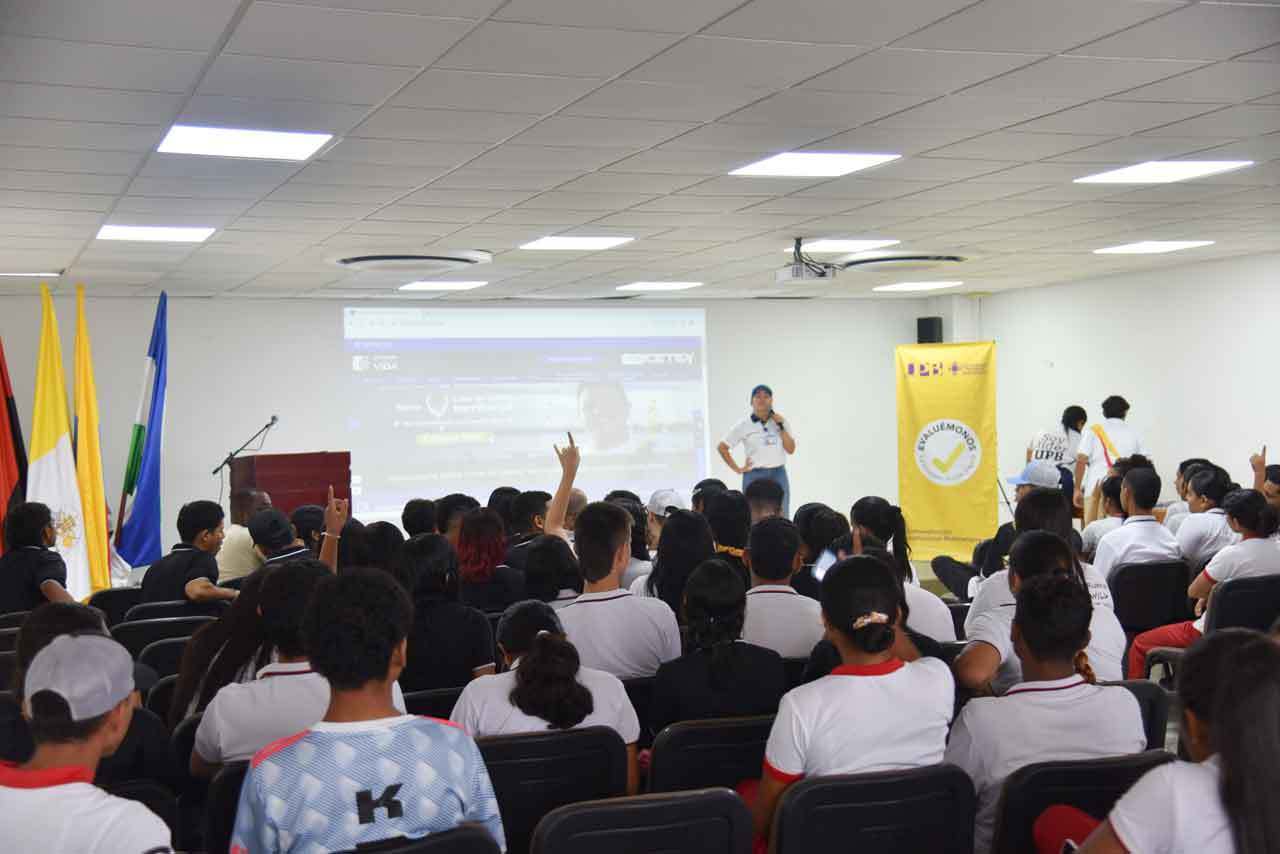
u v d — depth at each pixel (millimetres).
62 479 8711
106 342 12109
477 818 2154
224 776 2738
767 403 11656
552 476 14109
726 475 15227
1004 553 7203
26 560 6191
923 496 11922
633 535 6004
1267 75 5152
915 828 2633
